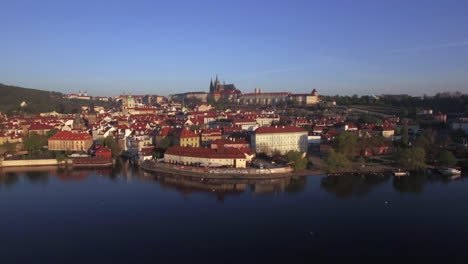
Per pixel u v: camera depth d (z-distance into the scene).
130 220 166.38
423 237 151.00
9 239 148.12
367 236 151.25
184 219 167.25
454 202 192.12
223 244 143.00
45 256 134.25
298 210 179.25
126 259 131.75
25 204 188.25
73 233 153.12
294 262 130.38
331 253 137.00
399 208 183.00
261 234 151.88
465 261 132.12
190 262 129.50
